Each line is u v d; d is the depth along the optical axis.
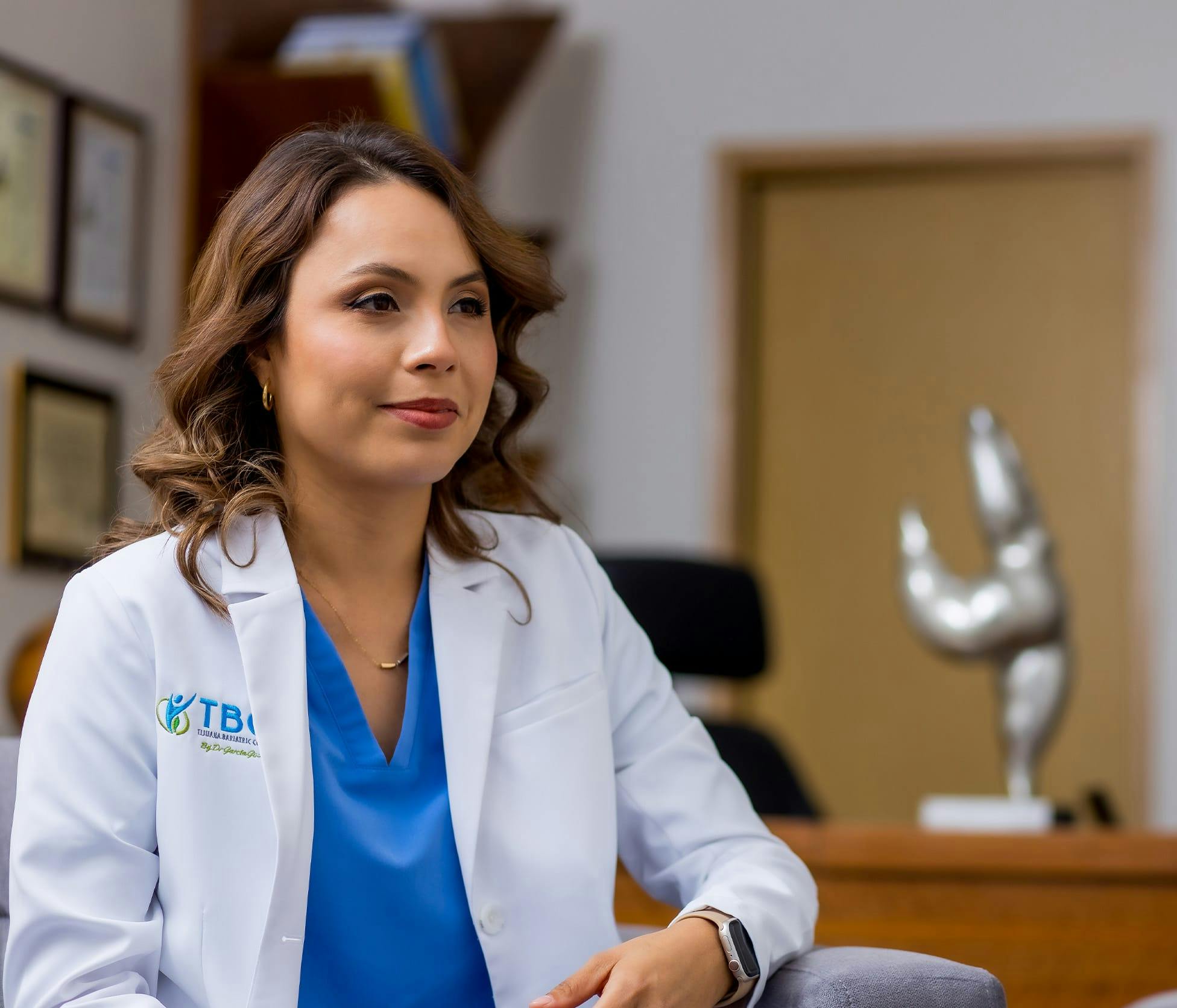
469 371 1.46
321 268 1.43
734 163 5.05
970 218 5.04
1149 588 4.73
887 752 4.93
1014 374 4.97
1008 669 3.08
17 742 1.60
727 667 3.27
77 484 3.46
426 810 1.46
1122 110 4.87
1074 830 2.55
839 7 5.04
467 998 1.44
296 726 1.40
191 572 1.43
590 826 1.50
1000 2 4.96
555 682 1.57
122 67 3.69
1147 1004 2.09
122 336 3.63
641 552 4.96
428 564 1.57
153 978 1.35
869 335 5.08
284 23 4.36
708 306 5.02
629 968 1.31
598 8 5.14
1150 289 4.80
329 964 1.39
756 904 1.42
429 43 4.39
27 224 3.35
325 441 1.43
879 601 4.98
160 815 1.38
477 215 1.51
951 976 1.34
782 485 5.09
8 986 1.32
